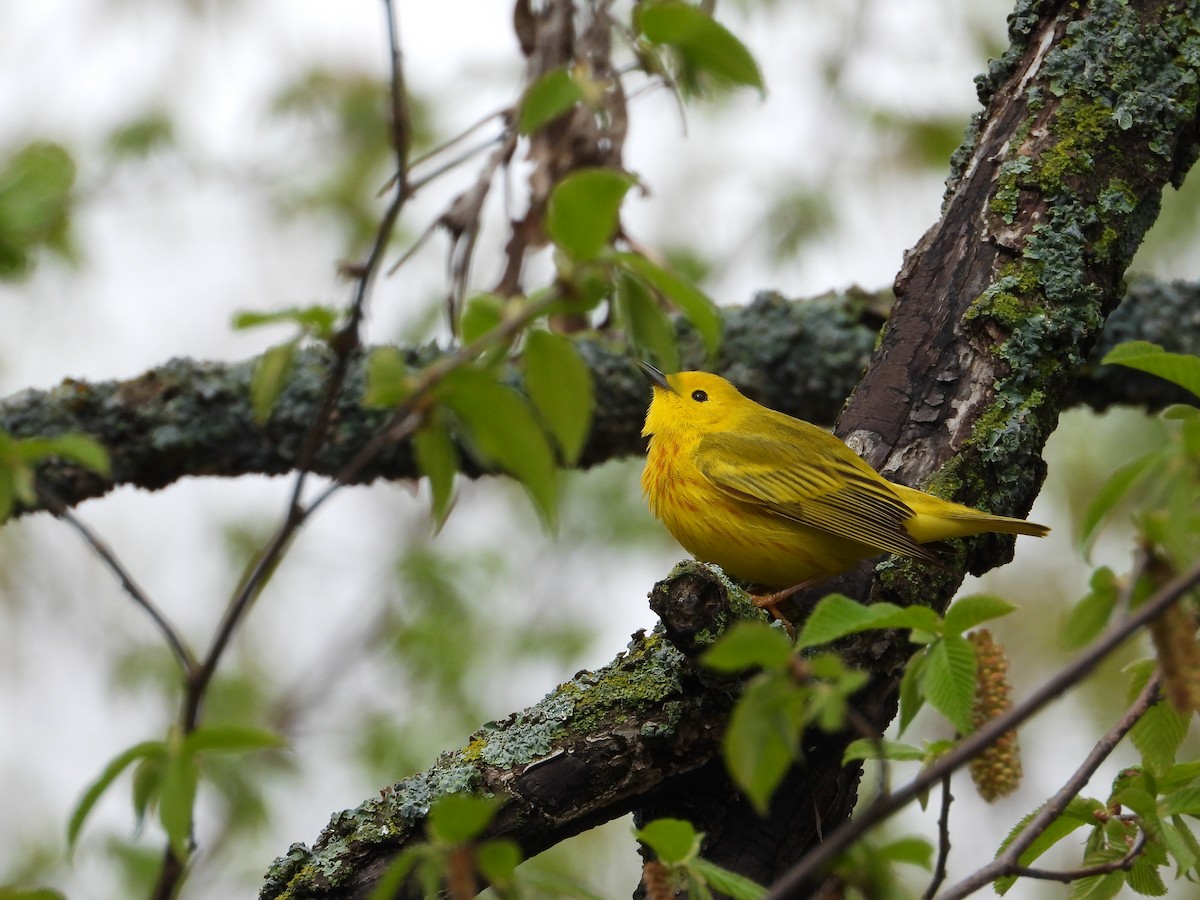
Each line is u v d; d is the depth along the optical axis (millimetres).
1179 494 4375
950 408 8836
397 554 16484
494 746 7434
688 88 5469
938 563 8414
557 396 4543
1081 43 9352
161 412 12242
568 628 15773
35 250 11781
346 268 4391
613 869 15148
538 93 4402
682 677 7352
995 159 9297
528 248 10578
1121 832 6164
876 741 4496
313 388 12312
